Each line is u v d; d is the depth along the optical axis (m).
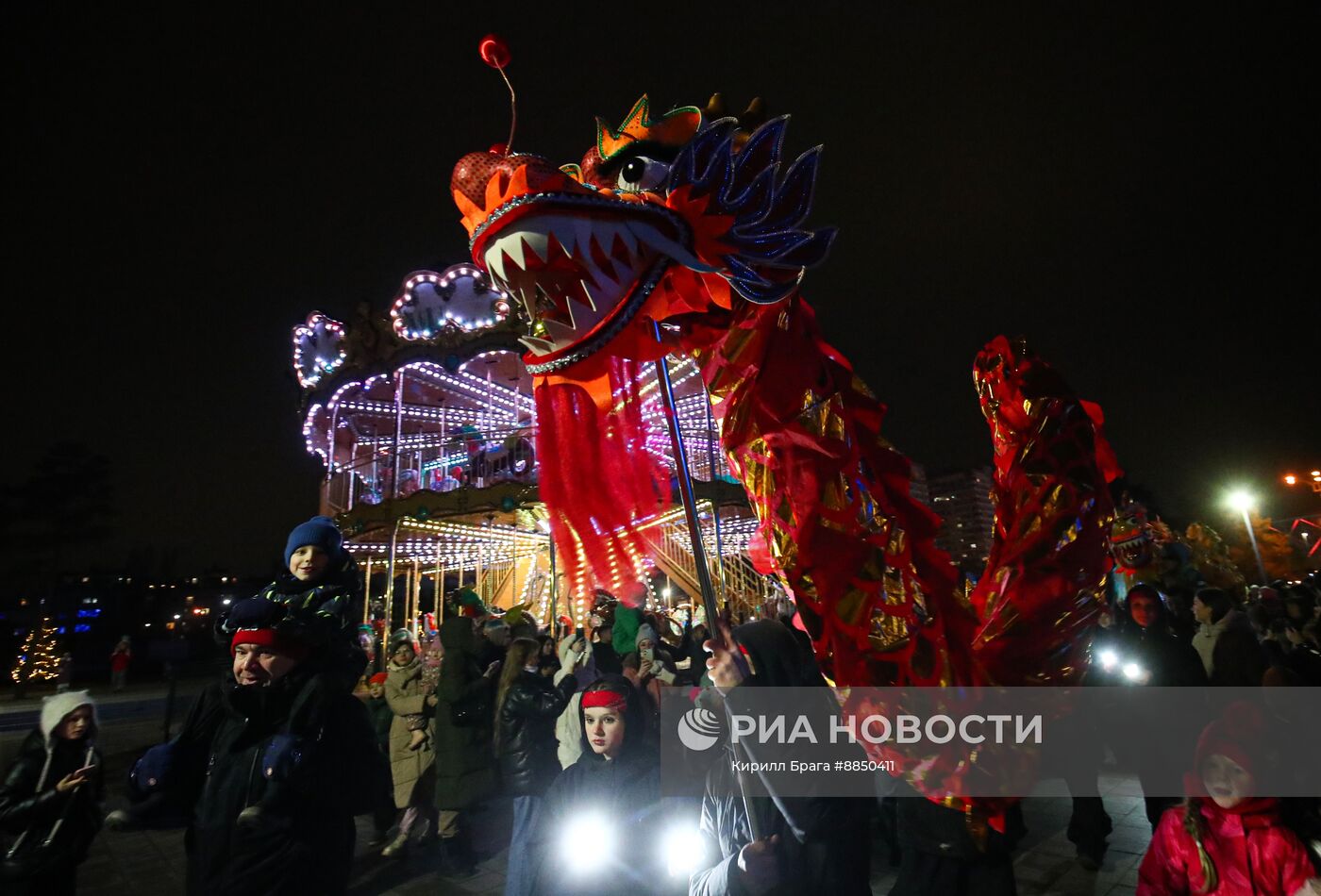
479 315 12.84
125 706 17.52
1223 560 8.35
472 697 4.81
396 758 5.47
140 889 4.93
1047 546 2.07
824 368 2.09
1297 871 2.22
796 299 2.17
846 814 1.95
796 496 1.92
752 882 1.86
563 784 2.73
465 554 17.25
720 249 1.93
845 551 1.88
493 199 1.81
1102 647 4.45
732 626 2.10
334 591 2.56
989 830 2.04
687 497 1.92
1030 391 2.27
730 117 2.01
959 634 1.99
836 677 1.87
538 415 1.96
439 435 16.83
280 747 2.31
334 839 2.41
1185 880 2.42
